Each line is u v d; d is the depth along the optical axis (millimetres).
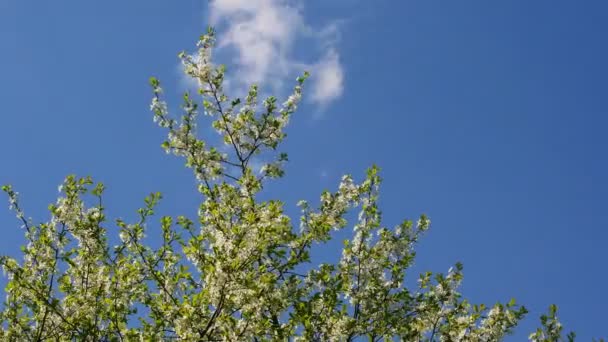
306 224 13438
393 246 13867
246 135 14711
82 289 12875
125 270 12852
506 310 12984
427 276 13719
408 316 13281
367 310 13125
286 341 12219
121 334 12391
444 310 13328
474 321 13156
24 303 13070
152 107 14609
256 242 11328
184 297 11969
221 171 14539
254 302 11078
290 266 12727
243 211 13039
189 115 14727
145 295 13047
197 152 14562
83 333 12188
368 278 13516
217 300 11297
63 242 13422
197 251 12711
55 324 12914
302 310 12328
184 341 11242
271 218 11516
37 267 13203
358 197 13867
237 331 11062
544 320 12820
